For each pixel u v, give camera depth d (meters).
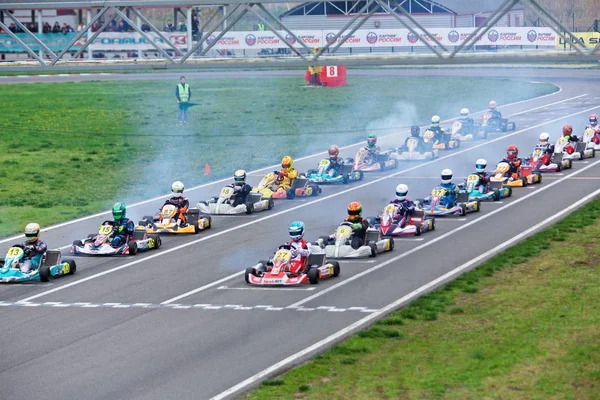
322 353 64.12
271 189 128.75
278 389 57.28
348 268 89.50
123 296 81.81
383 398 55.22
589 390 55.12
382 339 66.62
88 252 98.38
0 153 177.75
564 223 104.38
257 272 85.75
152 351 65.88
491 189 123.69
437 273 86.19
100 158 172.38
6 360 64.69
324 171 140.00
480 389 55.94
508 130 194.00
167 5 130.25
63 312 77.12
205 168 155.00
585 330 65.88
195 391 57.81
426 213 113.62
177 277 88.25
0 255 99.81
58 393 58.00
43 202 130.62
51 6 131.00
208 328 71.19
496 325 68.56
